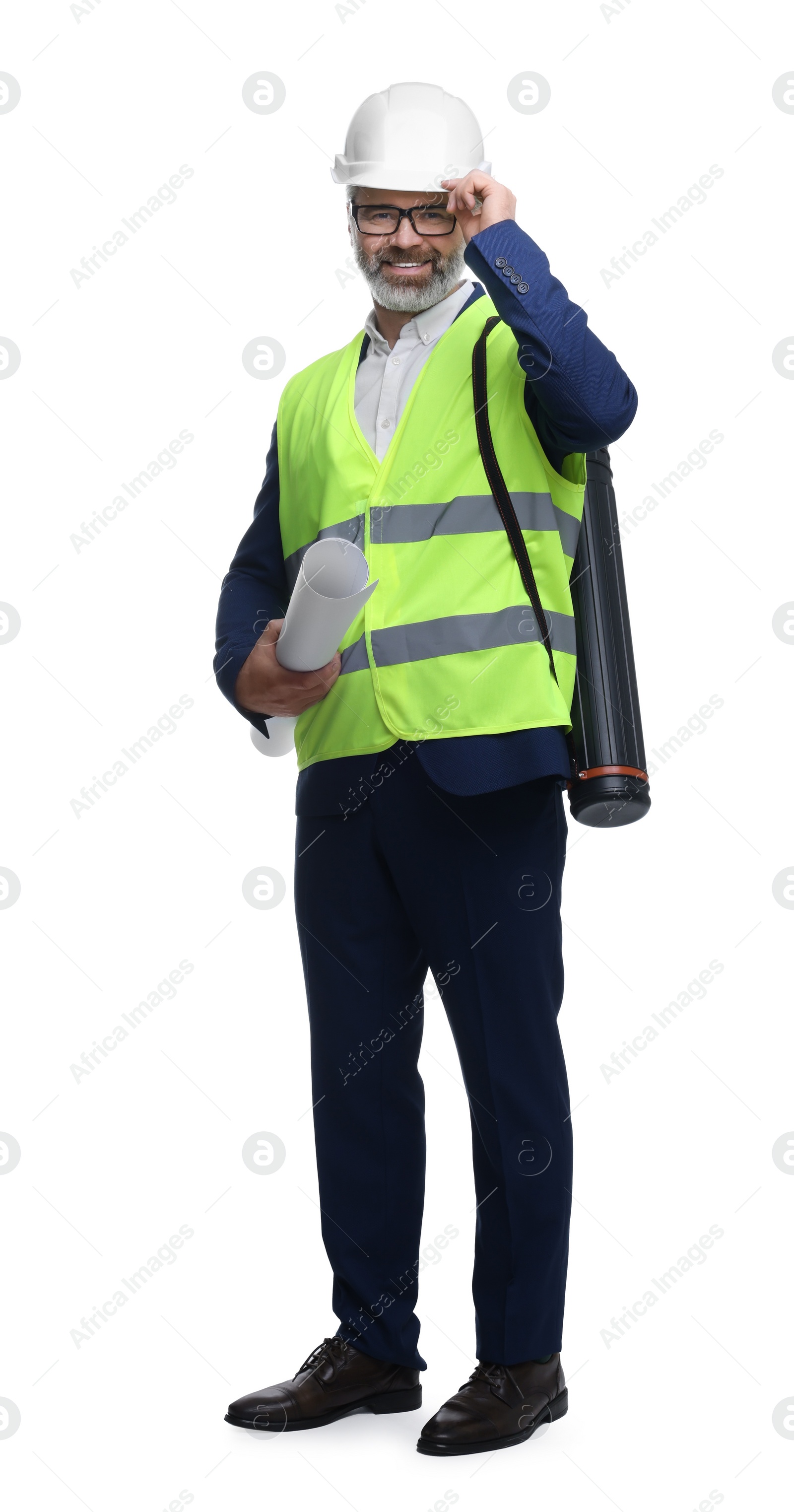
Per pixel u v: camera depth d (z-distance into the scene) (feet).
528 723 9.10
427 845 9.39
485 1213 9.56
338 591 8.76
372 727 9.45
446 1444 9.15
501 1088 9.32
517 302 9.10
